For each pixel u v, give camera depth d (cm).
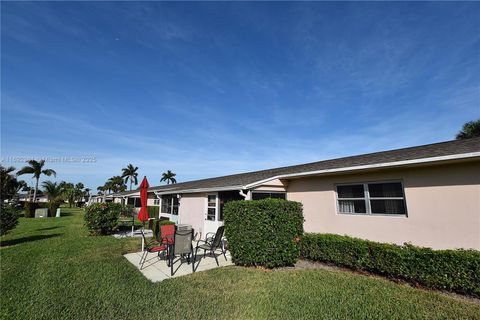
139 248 945
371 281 547
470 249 515
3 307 420
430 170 605
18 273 612
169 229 868
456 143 686
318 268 669
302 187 961
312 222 902
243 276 590
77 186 7925
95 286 520
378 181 715
